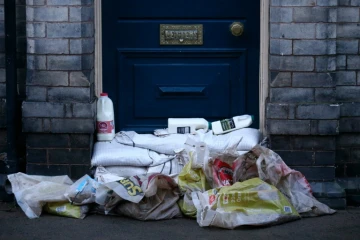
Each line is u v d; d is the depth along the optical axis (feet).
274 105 23.04
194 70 24.70
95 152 23.50
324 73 22.99
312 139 23.24
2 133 24.02
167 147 23.50
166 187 22.04
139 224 21.48
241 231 20.93
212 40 24.56
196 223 21.56
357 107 23.49
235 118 24.08
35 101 23.21
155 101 24.77
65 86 23.16
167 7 24.43
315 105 22.99
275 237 20.51
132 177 21.72
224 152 22.36
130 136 24.12
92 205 22.27
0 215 22.36
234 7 24.41
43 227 21.30
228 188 21.38
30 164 23.50
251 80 24.66
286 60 22.99
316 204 22.25
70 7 22.91
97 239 20.42
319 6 22.79
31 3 22.93
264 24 23.62
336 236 20.68
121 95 24.75
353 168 23.89
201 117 24.79
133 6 24.43
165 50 24.58
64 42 23.02
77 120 23.18
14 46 23.20
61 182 22.99
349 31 23.30
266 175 21.94
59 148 23.40
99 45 24.09
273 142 23.27
